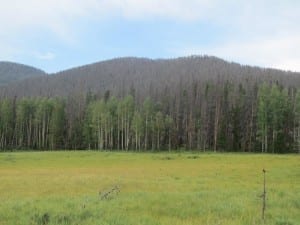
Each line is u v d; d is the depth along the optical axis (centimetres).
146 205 1769
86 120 12488
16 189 2619
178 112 12156
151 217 1498
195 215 1599
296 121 10675
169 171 4294
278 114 10231
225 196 2100
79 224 1345
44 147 12694
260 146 10825
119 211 1595
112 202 1805
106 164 5650
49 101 13362
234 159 6238
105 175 3662
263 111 10181
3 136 12962
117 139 12788
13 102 13775
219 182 3080
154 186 2705
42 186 2752
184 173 4012
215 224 1398
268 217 1576
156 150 11162
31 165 5488
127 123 11944
